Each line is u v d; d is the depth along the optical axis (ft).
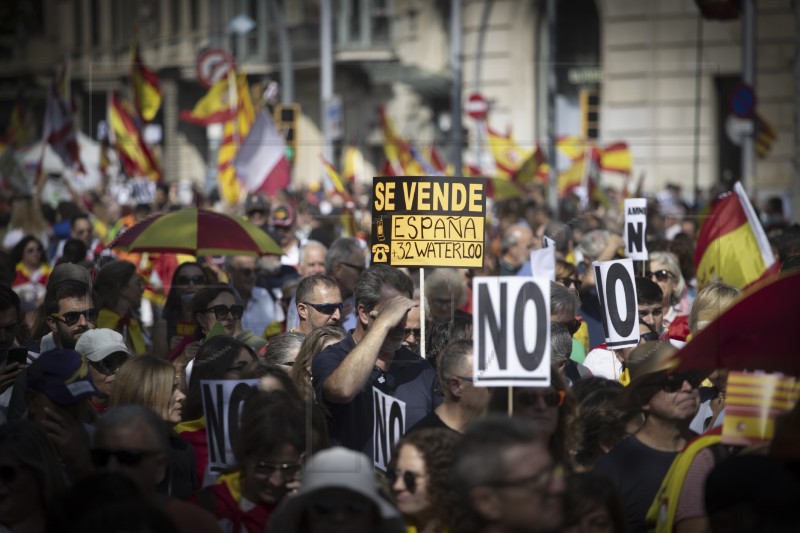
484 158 299.38
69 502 38.60
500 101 379.76
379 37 422.82
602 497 42.06
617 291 65.98
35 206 141.69
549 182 240.32
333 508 41.11
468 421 51.44
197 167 472.44
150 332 84.43
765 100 326.44
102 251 104.12
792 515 37.96
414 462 44.65
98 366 59.62
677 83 340.80
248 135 165.68
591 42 380.99
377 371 58.80
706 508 39.37
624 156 244.01
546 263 77.20
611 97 347.56
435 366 60.39
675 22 340.18
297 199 199.31
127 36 501.97
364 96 434.30
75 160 172.96
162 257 102.01
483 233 66.08
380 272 59.16
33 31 520.42
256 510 47.11
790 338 47.42
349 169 272.92
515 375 48.96
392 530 41.39
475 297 49.24
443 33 412.98
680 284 84.64
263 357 65.67
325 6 295.48
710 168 339.77
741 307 47.73
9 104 528.63
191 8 481.05
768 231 138.82
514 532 36.55
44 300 72.79
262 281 101.86
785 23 323.78
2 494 44.73
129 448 44.98
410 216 66.13
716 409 58.65
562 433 51.62
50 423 49.78
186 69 463.01
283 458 46.06
